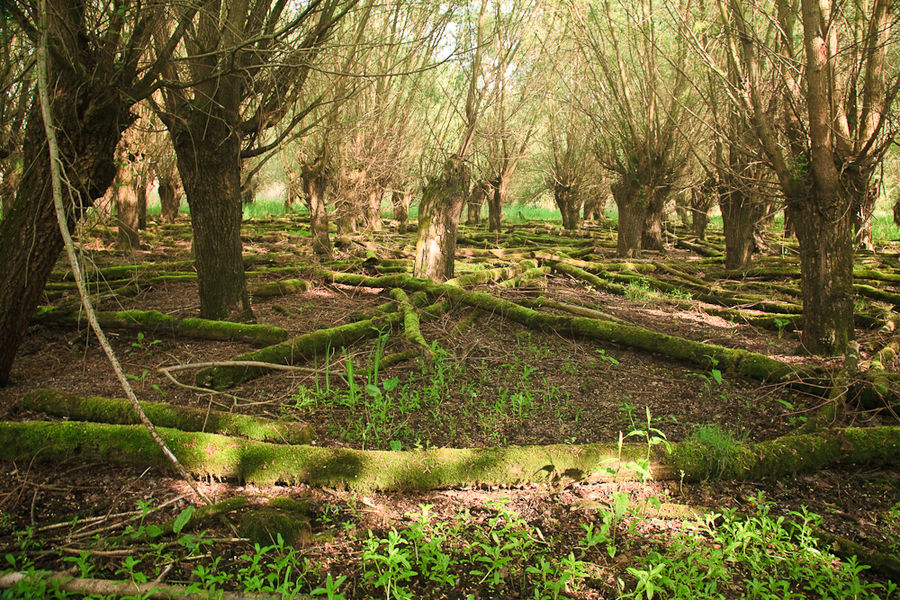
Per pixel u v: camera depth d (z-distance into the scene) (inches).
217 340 245.6
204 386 200.2
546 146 858.8
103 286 328.8
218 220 248.2
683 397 206.7
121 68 169.3
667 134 521.3
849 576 109.0
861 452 154.7
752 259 520.7
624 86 505.7
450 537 123.3
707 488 145.7
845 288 224.7
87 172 175.5
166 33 221.9
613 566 115.2
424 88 561.0
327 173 497.7
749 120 247.6
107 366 219.3
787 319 299.6
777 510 137.1
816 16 207.2
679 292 383.2
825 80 209.9
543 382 219.1
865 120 217.2
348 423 176.6
